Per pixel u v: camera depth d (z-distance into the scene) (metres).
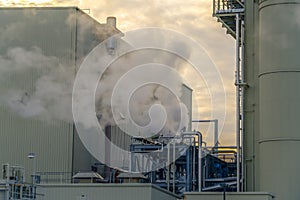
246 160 53.12
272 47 51.38
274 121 50.84
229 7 56.56
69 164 62.66
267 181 50.78
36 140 63.53
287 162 50.25
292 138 50.41
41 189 49.69
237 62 53.97
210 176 67.69
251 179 52.84
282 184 50.25
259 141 52.22
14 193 47.50
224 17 56.16
